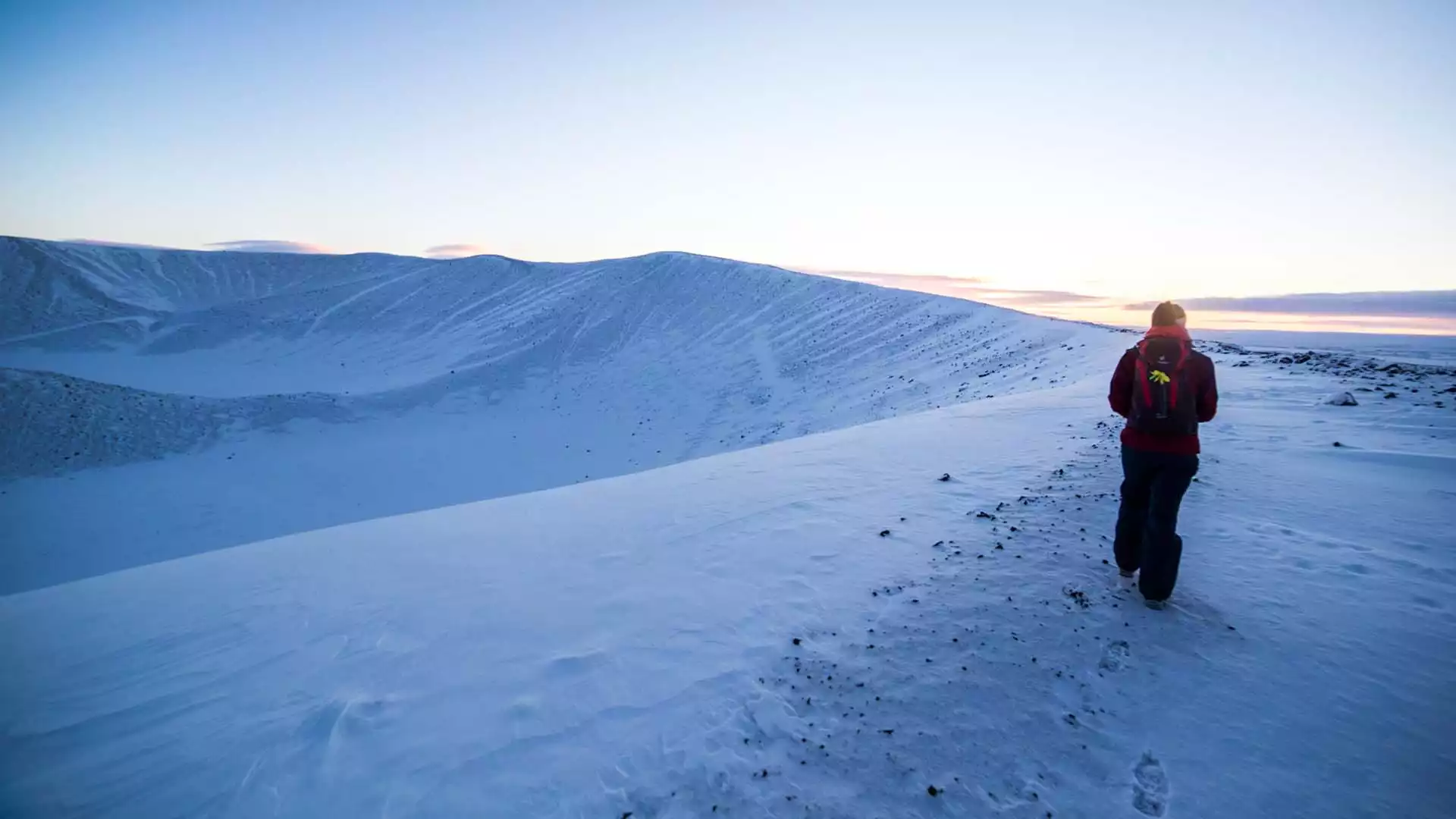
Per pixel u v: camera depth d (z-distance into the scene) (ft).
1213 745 9.78
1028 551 16.96
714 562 18.28
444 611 16.48
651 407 189.88
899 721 10.72
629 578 17.69
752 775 9.73
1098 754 9.81
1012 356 133.18
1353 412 31.65
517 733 10.98
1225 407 36.45
